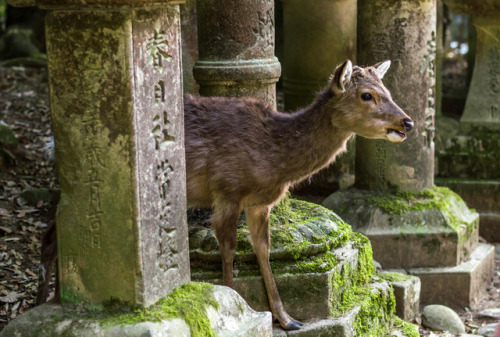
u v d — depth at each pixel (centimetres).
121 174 584
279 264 794
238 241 799
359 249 884
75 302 620
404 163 1128
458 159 1379
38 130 1485
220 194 745
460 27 2680
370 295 850
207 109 750
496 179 1357
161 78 604
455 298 1092
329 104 743
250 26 849
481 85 1373
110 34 566
